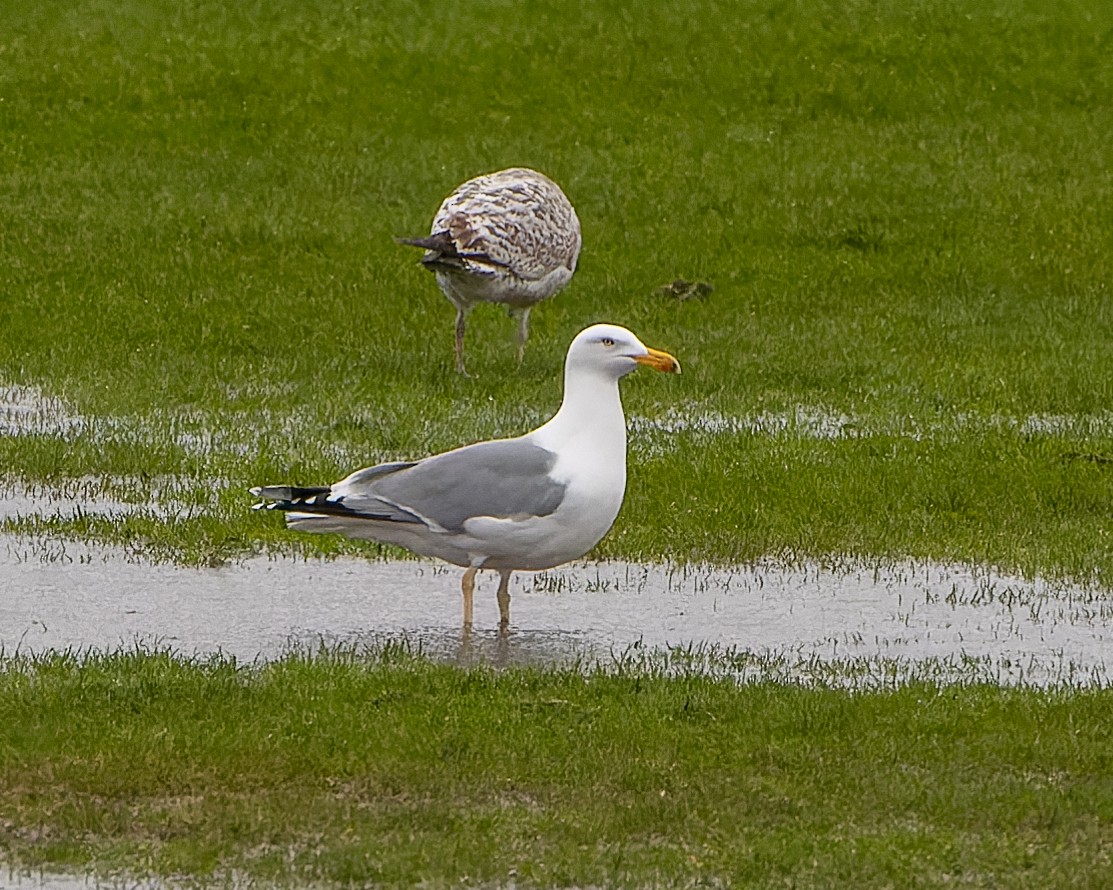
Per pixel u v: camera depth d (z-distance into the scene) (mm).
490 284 19578
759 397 18797
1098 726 10164
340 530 11773
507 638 11812
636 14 36750
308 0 36875
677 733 9859
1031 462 16188
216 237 25453
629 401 18484
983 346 21391
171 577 12844
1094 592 13102
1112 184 29406
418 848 8477
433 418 17484
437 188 28391
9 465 15234
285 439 16516
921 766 9602
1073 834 8859
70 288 22828
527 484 11500
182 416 17328
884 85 34062
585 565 13430
